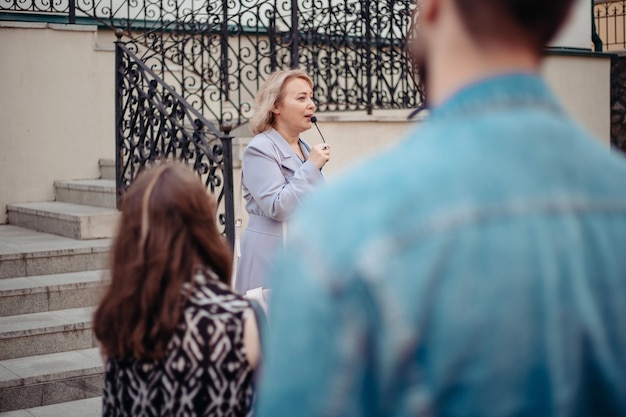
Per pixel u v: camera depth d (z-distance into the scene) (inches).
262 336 69.8
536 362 35.5
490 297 35.2
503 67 40.0
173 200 73.4
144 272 72.0
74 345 203.9
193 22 301.7
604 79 414.9
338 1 397.7
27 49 303.1
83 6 346.3
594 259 37.4
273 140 163.0
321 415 35.5
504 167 37.4
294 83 163.8
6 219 298.2
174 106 234.1
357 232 36.0
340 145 287.1
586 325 36.6
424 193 36.5
